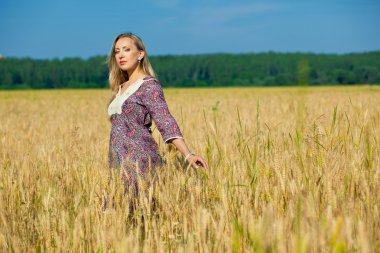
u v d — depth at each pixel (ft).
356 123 16.58
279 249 7.14
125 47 13.25
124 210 10.78
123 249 7.45
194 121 29.76
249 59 437.58
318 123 14.51
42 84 401.90
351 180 10.76
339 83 357.00
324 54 428.15
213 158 13.65
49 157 16.92
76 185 14.05
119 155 12.95
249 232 8.33
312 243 7.32
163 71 404.16
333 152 12.65
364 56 419.95
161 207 11.25
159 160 13.07
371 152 12.26
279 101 59.31
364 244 6.72
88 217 10.04
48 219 10.19
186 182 11.76
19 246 9.87
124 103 12.99
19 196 13.14
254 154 12.43
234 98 84.17
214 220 9.49
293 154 12.75
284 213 9.90
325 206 9.66
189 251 8.03
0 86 392.47
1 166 16.79
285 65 404.36
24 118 48.16
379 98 49.03
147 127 13.21
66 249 9.53
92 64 410.11
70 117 47.01
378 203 9.85
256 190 10.64
